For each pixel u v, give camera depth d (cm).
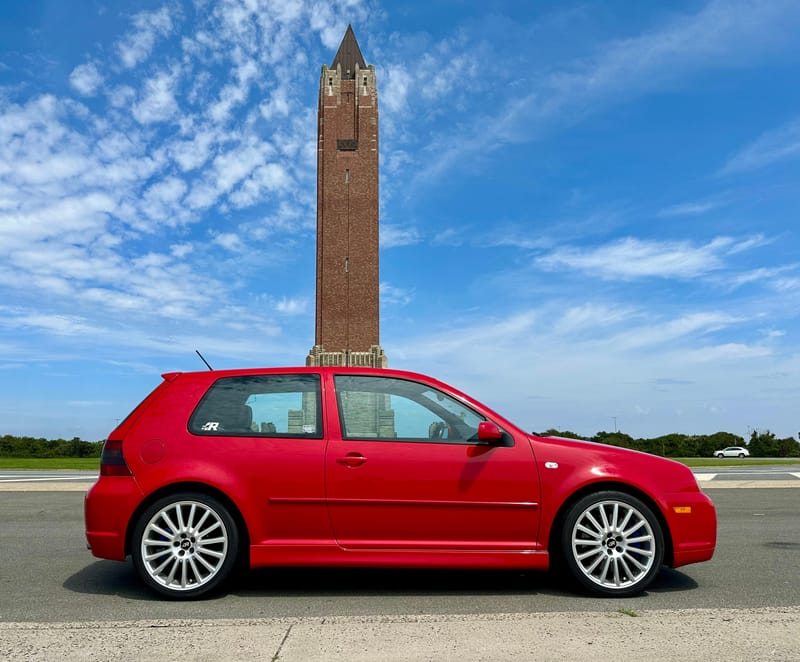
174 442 496
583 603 463
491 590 504
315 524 485
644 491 494
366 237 5966
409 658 318
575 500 501
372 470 489
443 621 376
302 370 531
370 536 487
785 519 893
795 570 573
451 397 521
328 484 486
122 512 480
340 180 6031
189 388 520
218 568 477
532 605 458
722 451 6519
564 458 500
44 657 320
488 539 489
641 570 484
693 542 493
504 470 492
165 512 483
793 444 6856
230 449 494
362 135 6084
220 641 343
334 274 5912
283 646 335
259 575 559
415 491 487
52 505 1084
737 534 766
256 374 529
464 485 489
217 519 482
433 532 487
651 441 7175
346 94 6166
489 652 326
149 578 474
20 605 461
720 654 321
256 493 485
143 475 486
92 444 5634
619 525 493
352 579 543
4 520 911
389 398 518
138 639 347
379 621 378
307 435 501
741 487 1353
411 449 496
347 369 533
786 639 343
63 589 511
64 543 726
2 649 331
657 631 357
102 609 448
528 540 490
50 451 5516
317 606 455
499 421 512
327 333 5831
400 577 553
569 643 338
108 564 610
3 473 2092
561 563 502
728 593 492
